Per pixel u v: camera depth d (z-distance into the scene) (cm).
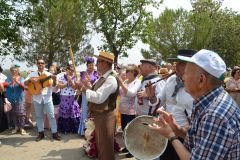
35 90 756
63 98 830
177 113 387
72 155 653
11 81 816
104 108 478
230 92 717
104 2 2881
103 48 2964
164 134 232
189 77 210
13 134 817
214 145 188
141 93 478
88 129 650
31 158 633
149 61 537
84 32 2705
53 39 2588
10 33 1152
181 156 217
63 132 833
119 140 747
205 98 205
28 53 2603
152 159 380
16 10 1140
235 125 191
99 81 486
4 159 625
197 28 3984
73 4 2578
